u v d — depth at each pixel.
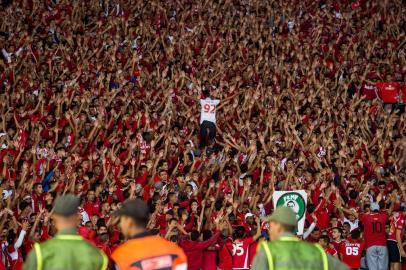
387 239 42.94
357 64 75.06
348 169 53.25
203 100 57.97
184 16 78.44
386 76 72.31
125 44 72.12
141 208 15.10
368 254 41.94
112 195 43.56
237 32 77.25
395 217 43.50
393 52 77.75
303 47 76.31
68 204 15.01
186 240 37.34
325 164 54.00
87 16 77.00
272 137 55.69
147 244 14.88
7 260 34.66
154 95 62.81
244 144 57.50
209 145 57.38
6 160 46.69
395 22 83.81
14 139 50.75
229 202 42.50
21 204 40.75
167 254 14.87
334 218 43.78
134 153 52.34
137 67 66.44
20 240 35.16
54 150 50.59
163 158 51.84
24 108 57.50
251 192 47.94
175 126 58.44
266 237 40.31
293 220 16.44
